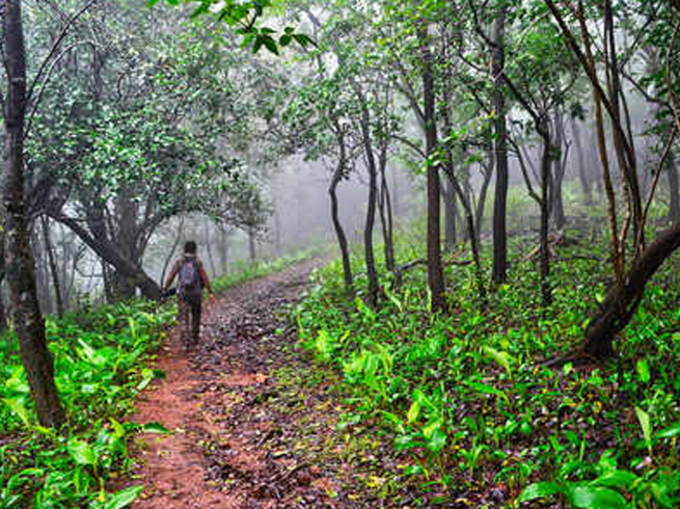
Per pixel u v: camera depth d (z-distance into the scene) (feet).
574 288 28.27
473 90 24.31
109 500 10.75
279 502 12.21
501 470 12.29
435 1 22.07
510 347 18.89
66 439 14.67
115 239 55.57
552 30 24.04
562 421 14.17
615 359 16.78
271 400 19.75
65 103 33.88
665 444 12.14
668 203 60.59
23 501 12.00
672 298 22.85
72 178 36.09
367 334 26.32
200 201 45.91
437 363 19.98
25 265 15.11
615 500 8.88
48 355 15.51
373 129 33.17
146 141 32.58
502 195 31.19
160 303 44.34
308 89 32.65
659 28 23.97
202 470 13.97
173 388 21.74
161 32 44.04
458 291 32.58
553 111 50.90
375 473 13.35
